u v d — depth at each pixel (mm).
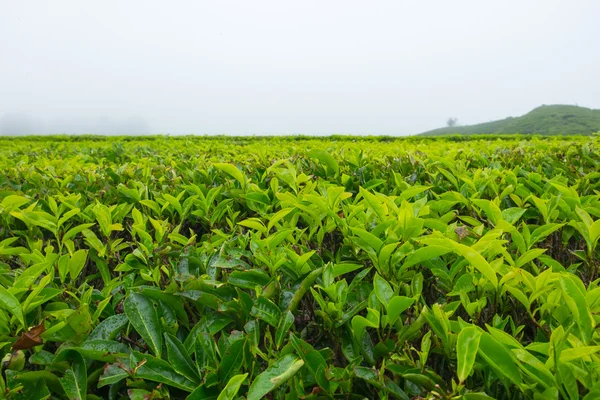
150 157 5820
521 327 1528
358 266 1730
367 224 2172
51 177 3801
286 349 1393
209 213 2943
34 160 5863
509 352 1175
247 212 3090
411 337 1442
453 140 16453
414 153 4742
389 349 1449
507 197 3027
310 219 2414
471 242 1883
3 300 1418
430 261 1808
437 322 1397
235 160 4762
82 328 1498
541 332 1463
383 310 1611
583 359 1137
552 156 4289
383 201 2146
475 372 1427
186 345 1563
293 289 1706
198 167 4234
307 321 1886
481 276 1625
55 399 1405
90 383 1488
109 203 3295
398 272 1735
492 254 1662
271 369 1232
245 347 1395
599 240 2361
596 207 2426
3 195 3152
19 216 2207
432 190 3293
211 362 1412
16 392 1283
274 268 1777
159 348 1468
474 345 1120
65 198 2746
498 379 1326
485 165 4172
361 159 4109
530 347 1205
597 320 1222
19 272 1895
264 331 1692
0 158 5672
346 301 1731
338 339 1606
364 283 1815
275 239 1789
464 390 1199
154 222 2234
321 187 2824
